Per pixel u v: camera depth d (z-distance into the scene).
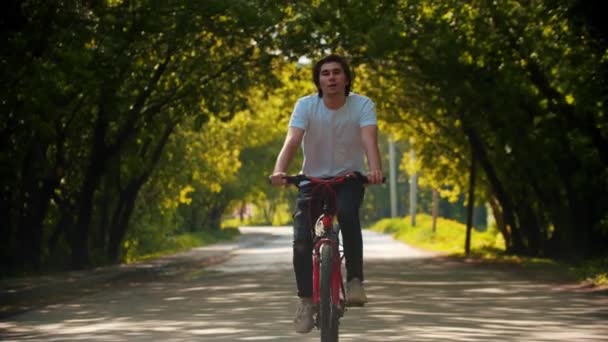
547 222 91.19
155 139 86.69
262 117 116.19
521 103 73.00
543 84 66.19
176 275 71.44
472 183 99.19
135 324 33.38
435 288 50.62
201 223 165.62
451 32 67.50
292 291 49.12
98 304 43.44
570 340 27.38
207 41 73.50
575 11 48.88
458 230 160.12
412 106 100.25
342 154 19.11
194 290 51.66
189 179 96.75
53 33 53.66
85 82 55.72
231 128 118.88
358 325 31.56
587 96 55.22
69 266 73.00
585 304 40.12
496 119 79.50
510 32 64.75
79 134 73.19
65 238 78.44
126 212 83.62
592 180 69.69
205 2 60.09
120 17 59.91
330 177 19.16
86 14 57.84
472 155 98.06
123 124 74.12
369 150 18.72
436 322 32.59
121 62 59.22
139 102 71.44
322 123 18.97
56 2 52.88
